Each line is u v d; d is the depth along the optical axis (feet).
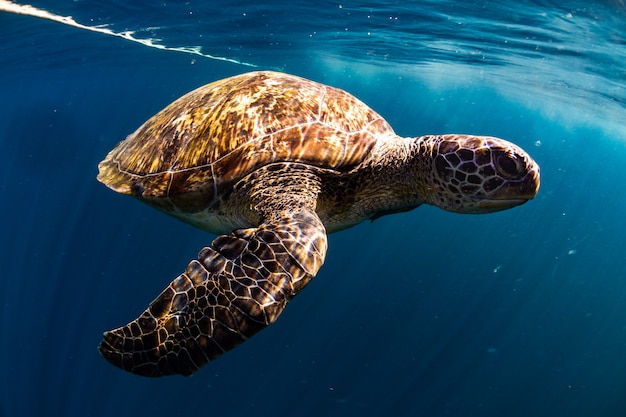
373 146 11.96
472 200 11.11
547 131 113.60
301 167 11.03
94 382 61.67
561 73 50.01
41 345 68.69
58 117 144.05
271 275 8.55
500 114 106.93
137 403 59.47
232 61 68.85
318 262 8.97
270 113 11.55
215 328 8.29
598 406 71.77
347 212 12.22
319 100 12.25
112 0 35.65
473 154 10.54
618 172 144.36
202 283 8.72
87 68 74.79
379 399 63.36
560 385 71.92
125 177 12.52
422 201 12.33
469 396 66.33
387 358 69.41
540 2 29.45
